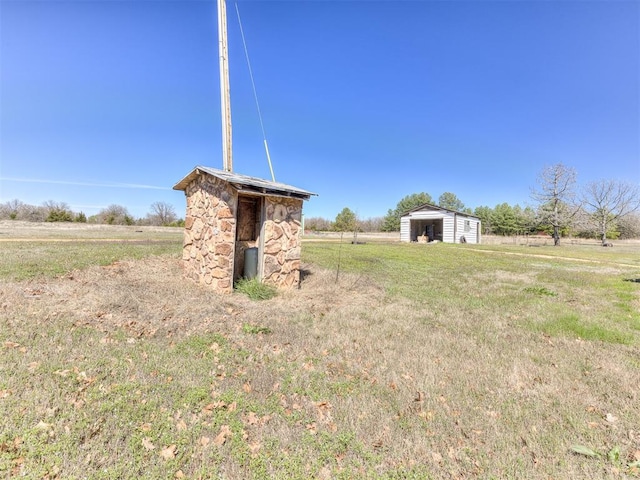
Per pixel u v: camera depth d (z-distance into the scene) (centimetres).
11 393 229
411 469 190
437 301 607
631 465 198
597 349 390
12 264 637
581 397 278
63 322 368
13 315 374
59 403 223
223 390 263
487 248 1992
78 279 576
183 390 256
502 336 429
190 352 330
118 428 205
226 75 750
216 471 179
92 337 338
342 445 206
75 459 178
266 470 182
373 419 236
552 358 361
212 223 609
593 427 237
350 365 325
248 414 234
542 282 853
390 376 305
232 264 601
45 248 925
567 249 2211
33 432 194
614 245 2991
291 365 317
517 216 4153
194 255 680
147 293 526
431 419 240
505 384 297
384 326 450
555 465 198
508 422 240
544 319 510
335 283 732
